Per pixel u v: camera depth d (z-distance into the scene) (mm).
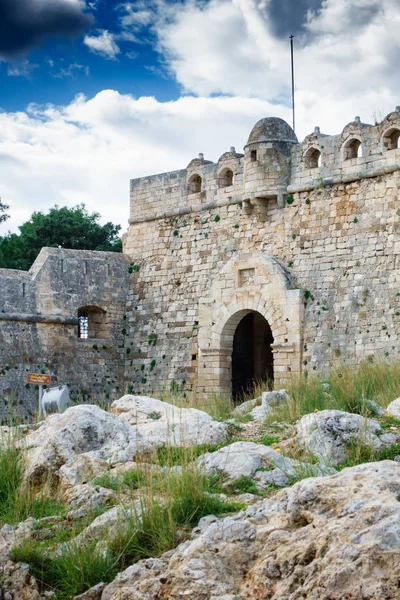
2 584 13227
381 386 23766
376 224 36719
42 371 42125
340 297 37312
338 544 11141
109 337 44875
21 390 41312
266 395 23125
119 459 17031
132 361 44781
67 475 16656
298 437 16891
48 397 30719
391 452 16219
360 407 20016
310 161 39875
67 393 30984
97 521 14125
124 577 12531
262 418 21750
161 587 12102
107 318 44938
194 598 11789
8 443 18391
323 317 37625
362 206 37344
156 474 15289
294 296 38312
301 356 37969
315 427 16672
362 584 10562
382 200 36688
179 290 43719
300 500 12398
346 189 38031
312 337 37781
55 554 13789
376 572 10617
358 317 36531
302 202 39438
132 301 45531
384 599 10336
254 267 40125
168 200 45062
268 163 40312
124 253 46844
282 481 15148
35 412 37312
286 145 40500
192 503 13945
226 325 41125
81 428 17844
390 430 17906
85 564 13094
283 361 38500
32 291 42594
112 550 13352
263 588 11578
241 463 15586
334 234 38094
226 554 12289
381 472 12828
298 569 11344
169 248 44594
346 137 38125
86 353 43844
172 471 15164
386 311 35656
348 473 12812
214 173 43094
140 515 13859
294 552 11602
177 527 13539
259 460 15664
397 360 31484
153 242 45406
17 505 16078
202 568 12086
